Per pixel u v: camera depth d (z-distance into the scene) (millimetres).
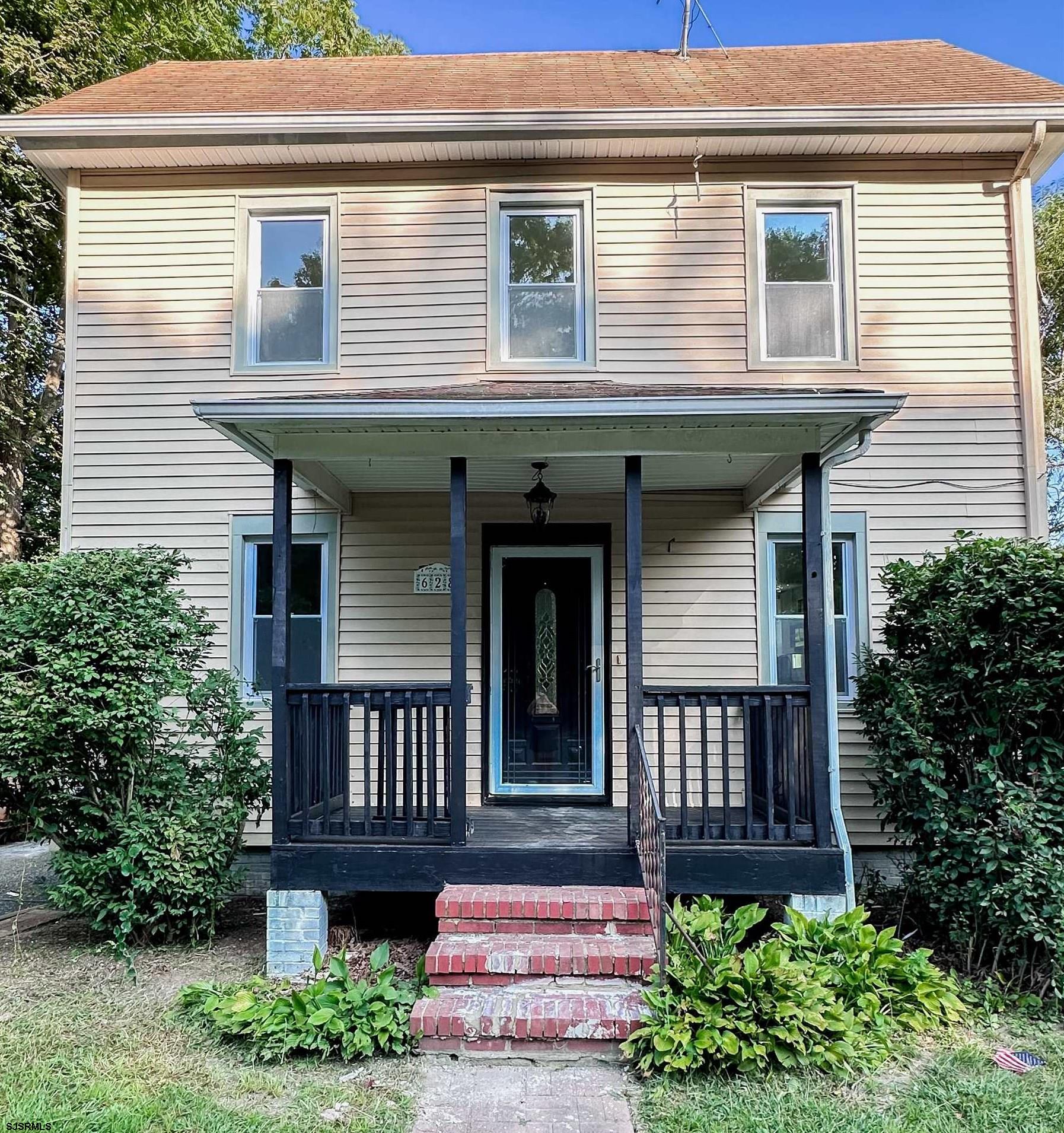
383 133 6590
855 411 4621
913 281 6703
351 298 6828
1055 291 15391
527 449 4926
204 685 5367
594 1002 3828
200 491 6785
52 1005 4277
